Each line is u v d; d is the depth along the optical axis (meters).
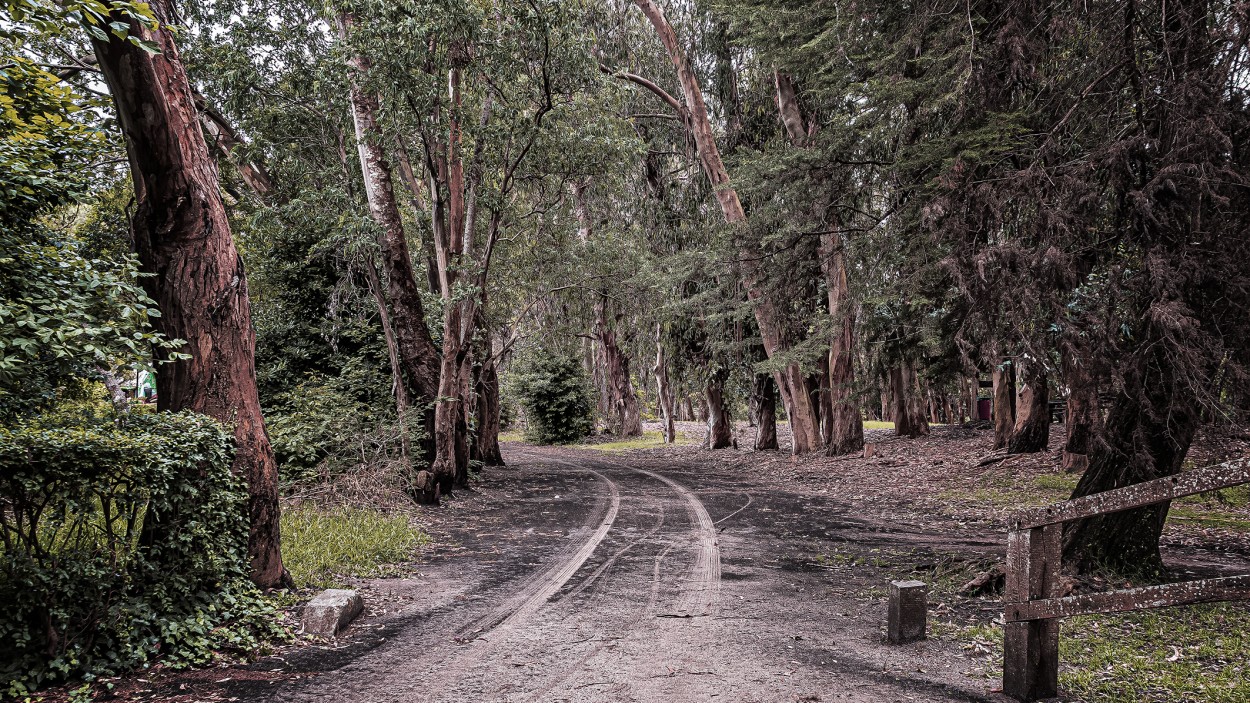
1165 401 7.31
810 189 12.22
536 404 41.25
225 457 6.11
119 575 5.11
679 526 12.09
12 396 6.13
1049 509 4.23
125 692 4.60
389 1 12.02
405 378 16.20
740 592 7.45
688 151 27.53
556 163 15.49
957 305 8.88
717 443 32.53
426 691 4.66
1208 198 6.82
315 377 15.95
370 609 6.70
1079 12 8.01
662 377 37.25
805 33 13.25
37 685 4.50
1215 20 6.95
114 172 9.18
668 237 28.56
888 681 4.78
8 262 5.34
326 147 15.63
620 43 26.50
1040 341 7.69
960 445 22.97
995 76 8.91
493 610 6.71
